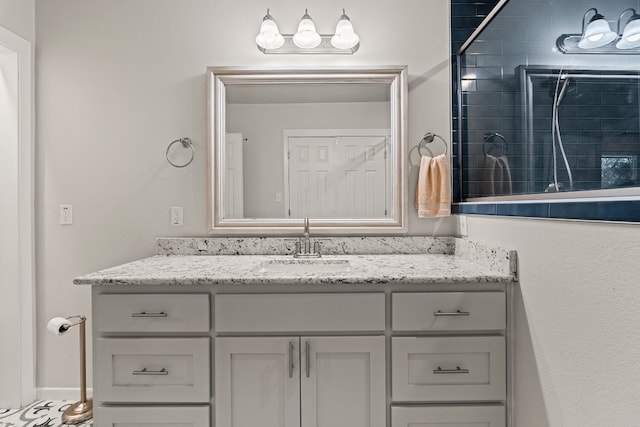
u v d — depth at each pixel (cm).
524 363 134
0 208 199
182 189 208
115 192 208
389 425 142
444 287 143
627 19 90
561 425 113
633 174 88
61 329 174
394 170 205
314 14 208
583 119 107
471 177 196
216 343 141
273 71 204
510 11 152
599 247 96
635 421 85
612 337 92
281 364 141
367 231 204
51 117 207
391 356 141
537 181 132
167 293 143
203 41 208
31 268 205
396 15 208
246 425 142
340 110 206
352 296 141
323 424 142
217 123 205
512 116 151
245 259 190
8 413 195
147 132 208
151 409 141
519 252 137
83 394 196
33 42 206
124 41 207
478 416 141
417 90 208
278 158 206
